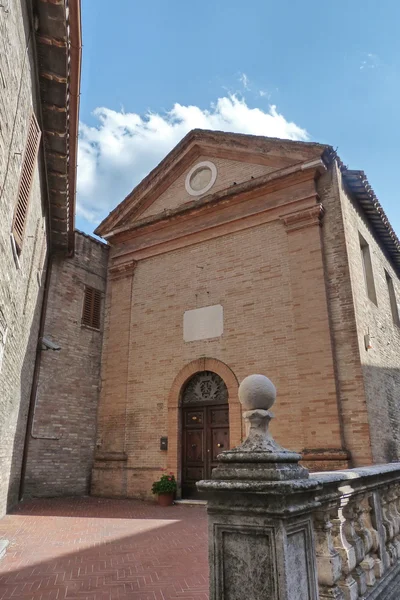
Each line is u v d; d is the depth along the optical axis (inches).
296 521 103.2
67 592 196.1
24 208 293.4
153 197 646.5
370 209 566.6
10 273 279.1
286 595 91.8
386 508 197.2
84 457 544.7
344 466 390.6
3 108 214.4
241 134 570.6
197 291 546.9
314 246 472.4
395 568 173.6
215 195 557.9
